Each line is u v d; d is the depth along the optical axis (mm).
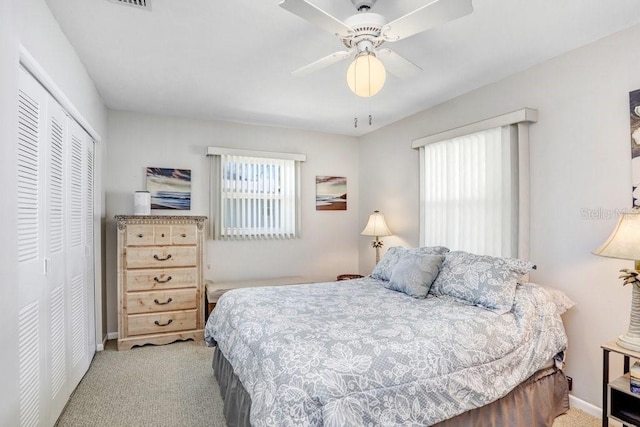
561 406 2238
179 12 1965
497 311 2117
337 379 1401
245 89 3174
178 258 3518
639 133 2049
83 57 2512
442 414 1575
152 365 2982
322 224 4770
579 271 2342
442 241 3381
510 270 2285
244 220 4281
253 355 1754
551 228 2504
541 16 2000
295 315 2078
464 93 3223
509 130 2719
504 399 1901
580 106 2346
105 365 2973
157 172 3889
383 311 2162
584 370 2307
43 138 1896
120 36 2225
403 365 1557
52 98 2047
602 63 2234
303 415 1319
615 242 1828
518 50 2406
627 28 2117
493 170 2867
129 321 3338
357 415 1375
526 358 1987
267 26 2117
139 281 3369
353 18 1679
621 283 2143
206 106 3652
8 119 1374
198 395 2484
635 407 1866
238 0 1854
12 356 1413
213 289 3744
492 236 2867
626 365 1957
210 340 2680
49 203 1992
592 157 2277
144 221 3389
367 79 1785
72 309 2463
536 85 2617
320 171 4758
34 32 1686
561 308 2262
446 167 3350
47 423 1946
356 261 4949
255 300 2418
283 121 4223
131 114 3818
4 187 1341
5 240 1350
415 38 2240
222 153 4129
